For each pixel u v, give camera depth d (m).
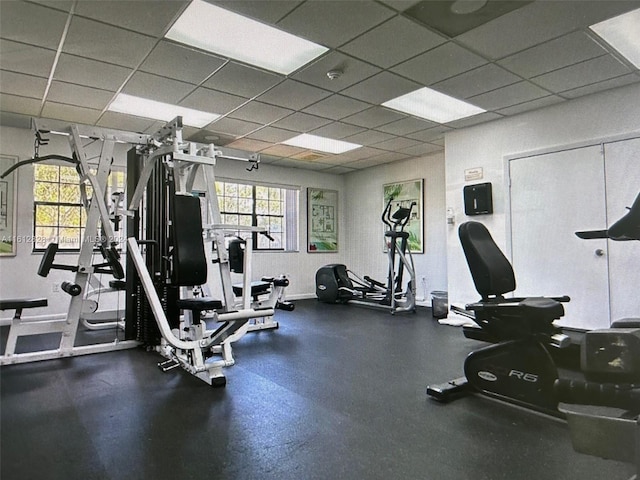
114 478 1.71
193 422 2.26
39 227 5.14
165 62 3.33
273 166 7.37
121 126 5.00
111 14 2.63
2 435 2.10
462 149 5.27
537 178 4.54
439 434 2.11
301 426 2.21
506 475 1.73
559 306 2.38
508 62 3.40
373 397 2.64
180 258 2.93
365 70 3.53
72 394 2.69
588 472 1.75
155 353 3.76
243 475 1.73
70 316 3.64
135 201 3.55
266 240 7.36
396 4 2.57
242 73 3.57
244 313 2.81
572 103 4.27
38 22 2.71
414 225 6.90
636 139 3.85
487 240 2.74
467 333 3.09
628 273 3.91
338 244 8.24
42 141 3.80
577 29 2.90
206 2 2.53
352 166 7.58
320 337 4.42
